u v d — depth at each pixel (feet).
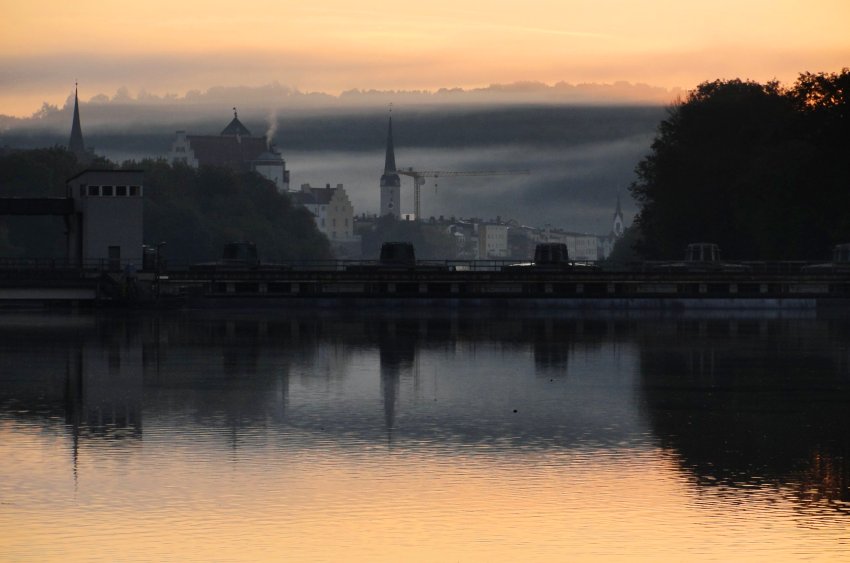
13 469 401.08
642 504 362.53
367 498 366.63
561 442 453.99
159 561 310.24
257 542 324.80
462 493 373.61
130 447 438.40
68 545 320.91
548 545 324.80
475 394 583.58
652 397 576.20
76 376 648.38
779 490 379.14
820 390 604.49
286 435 465.06
